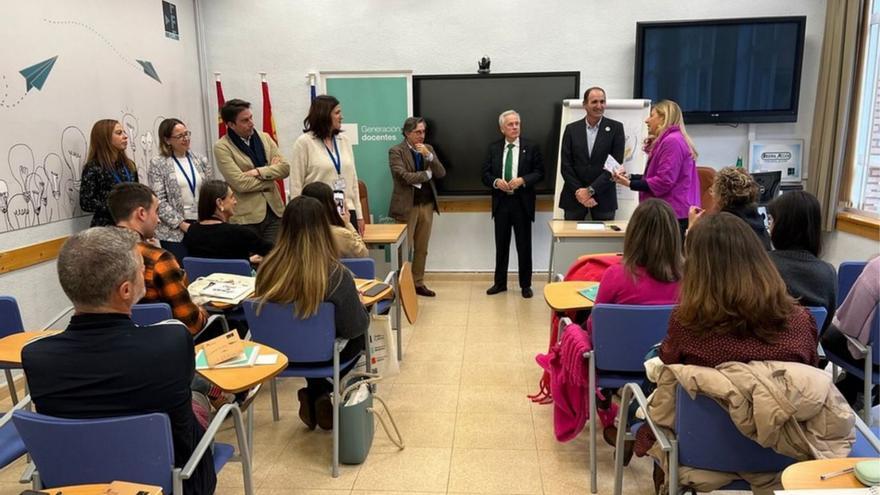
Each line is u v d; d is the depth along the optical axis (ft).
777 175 15.67
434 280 18.45
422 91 16.89
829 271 7.00
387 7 16.96
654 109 12.38
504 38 16.81
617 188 15.99
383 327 10.60
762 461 4.99
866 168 15.01
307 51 17.37
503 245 16.43
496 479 7.93
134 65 14.16
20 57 10.59
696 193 12.21
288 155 17.93
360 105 17.06
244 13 17.34
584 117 15.52
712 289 4.86
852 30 14.23
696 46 15.75
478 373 11.37
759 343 4.80
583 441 8.89
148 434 4.44
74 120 12.02
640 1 16.28
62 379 4.48
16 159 10.54
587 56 16.70
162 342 4.66
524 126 16.87
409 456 8.53
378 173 17.42
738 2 16.01
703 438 5.04
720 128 16.74
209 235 9.97
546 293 8.98
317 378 8.77
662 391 5.24
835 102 14.88
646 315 6.84
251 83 17.67
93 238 4.59
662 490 5.91
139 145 14.38
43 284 11.26
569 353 7.66
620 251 13.14
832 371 9.29
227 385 5.85
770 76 15.72
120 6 13.58
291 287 7.39
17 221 10.59
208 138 18.06
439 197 17.92
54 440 4.38
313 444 8.97
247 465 6.12
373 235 13.48
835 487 3.81
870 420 7.53
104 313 4.59
